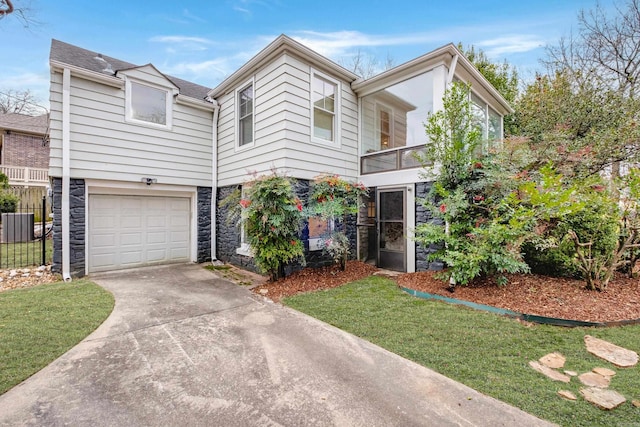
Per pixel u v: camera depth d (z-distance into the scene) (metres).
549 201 4.20
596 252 4.77
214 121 8.61
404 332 3.47
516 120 10.97
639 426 1.93
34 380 2.56
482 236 4.67
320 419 2.12
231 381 2.59
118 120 6.92
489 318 3.78
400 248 6.85
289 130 6.25
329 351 3.11
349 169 7.59
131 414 2.17
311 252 6.85
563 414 2.07
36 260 7.21
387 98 7.58
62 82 6.15
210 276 6.65
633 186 4.59
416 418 2.10
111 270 7.05
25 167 13.95
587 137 8.05
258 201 5.52
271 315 4.19
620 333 3.28
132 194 7.34
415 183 6.65
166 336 3.51
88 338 3.39
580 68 10.41
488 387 2.41
